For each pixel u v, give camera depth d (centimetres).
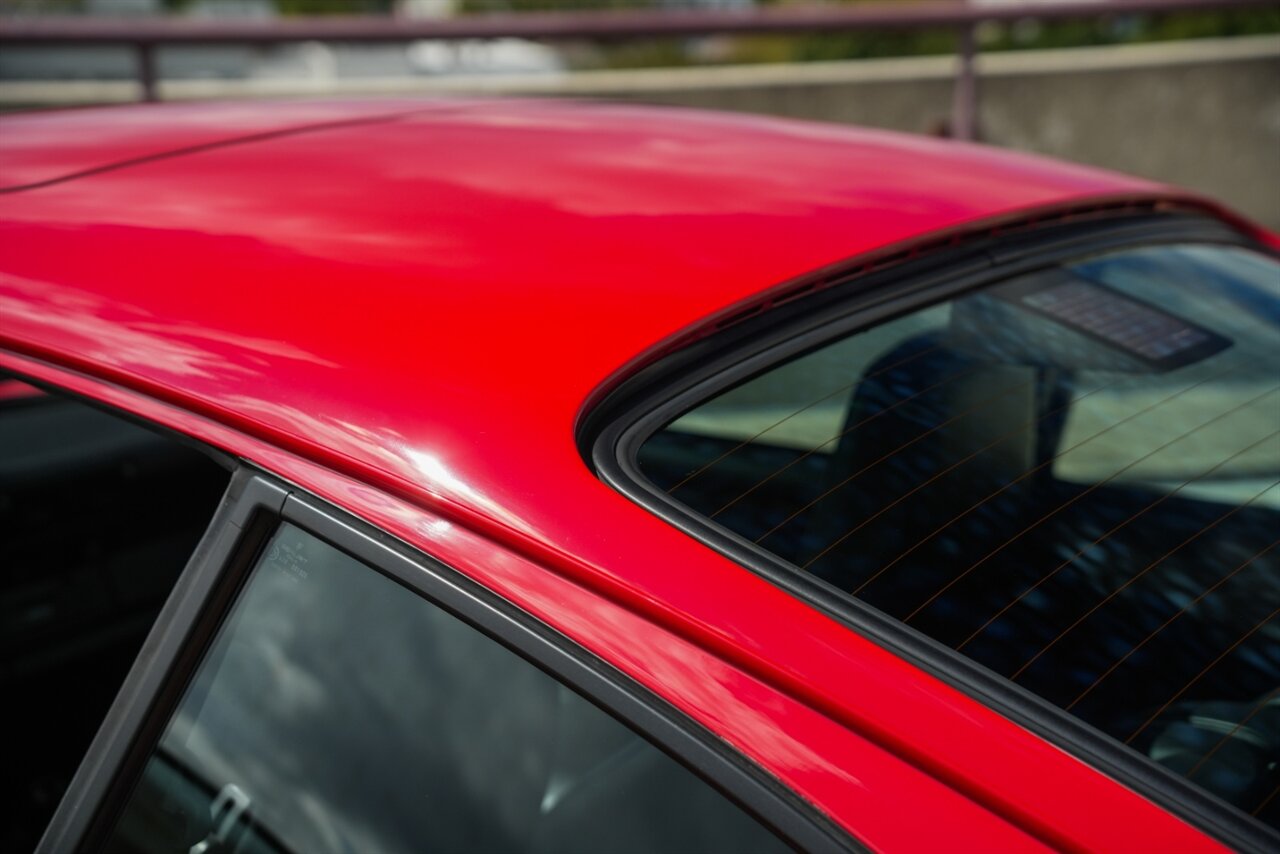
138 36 498
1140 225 164
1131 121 619
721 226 134
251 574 118
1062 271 147
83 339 130
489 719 108
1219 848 83
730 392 117
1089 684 98
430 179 148
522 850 104
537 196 141
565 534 102
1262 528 116
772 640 94
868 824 85
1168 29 617
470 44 512
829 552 105
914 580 104
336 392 115
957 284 138
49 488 250
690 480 108
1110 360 133
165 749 119
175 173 158
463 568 103
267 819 115
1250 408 130
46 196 157
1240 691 101
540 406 109
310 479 112
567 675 97
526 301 120
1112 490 117
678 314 119
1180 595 108
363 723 113
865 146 172
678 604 97
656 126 178
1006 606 103
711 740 91
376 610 113
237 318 125
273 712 117
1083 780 87
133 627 260
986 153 179
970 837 83
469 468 106
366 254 129
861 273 133
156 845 118
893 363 125
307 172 154
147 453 262
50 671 247
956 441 118
